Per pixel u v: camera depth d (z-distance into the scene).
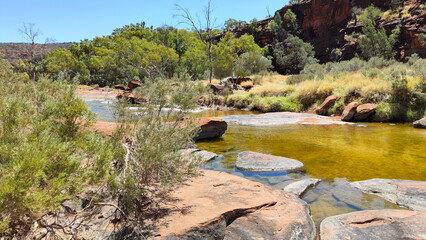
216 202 2.83
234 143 7.04
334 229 2.69
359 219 2.82
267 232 2.50
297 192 3.67
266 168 4.70
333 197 3.62
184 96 3.40
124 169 2.36
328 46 65.69
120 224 2.32
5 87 3.49
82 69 54.94
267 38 76.94
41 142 1.86
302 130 8.96
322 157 5.55
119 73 52.19
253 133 8.50
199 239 2.30
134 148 2.85
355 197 3.61
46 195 1.60
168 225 2.35
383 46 47.38
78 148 2.26
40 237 1.79
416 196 3.37
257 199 2.96
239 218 2.65
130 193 2.26
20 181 1.46
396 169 4.72
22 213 1.60
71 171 1.92
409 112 10.55
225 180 3.52
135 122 3.27
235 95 18.80
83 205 2.44
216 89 20.59
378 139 7.32
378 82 12.48
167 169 2.74
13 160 1.61
